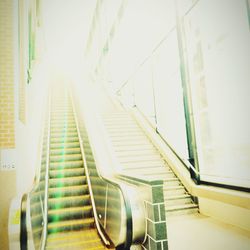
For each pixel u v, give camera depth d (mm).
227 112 5004
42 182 4781
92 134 6938
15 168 3092
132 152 7086
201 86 5969
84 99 9203
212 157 5496
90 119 7836
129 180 4195
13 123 3195
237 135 4754
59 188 5434
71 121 8523
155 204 3172
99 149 6445
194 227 4508
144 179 3463
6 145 3115
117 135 7848
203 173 5484
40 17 10688
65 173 6008
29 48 4867
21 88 3695
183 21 6074
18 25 3516
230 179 4730
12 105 3240
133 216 3324
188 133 6074
